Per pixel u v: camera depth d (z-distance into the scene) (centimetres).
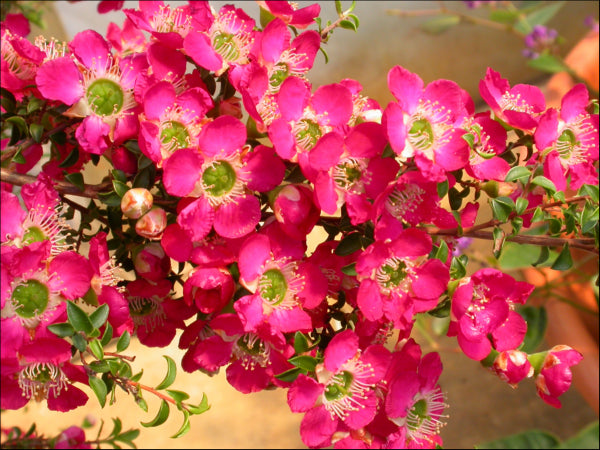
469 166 23
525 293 23
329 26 24
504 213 23
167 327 23
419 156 22
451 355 54
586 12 60
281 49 23
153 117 21
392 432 22
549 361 23
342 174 22
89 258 21
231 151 21
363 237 23
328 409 22
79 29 50
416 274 22
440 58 60
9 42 22
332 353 21
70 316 20
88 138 22
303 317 22
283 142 21
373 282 22
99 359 21
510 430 50
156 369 54
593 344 43
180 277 23
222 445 51
